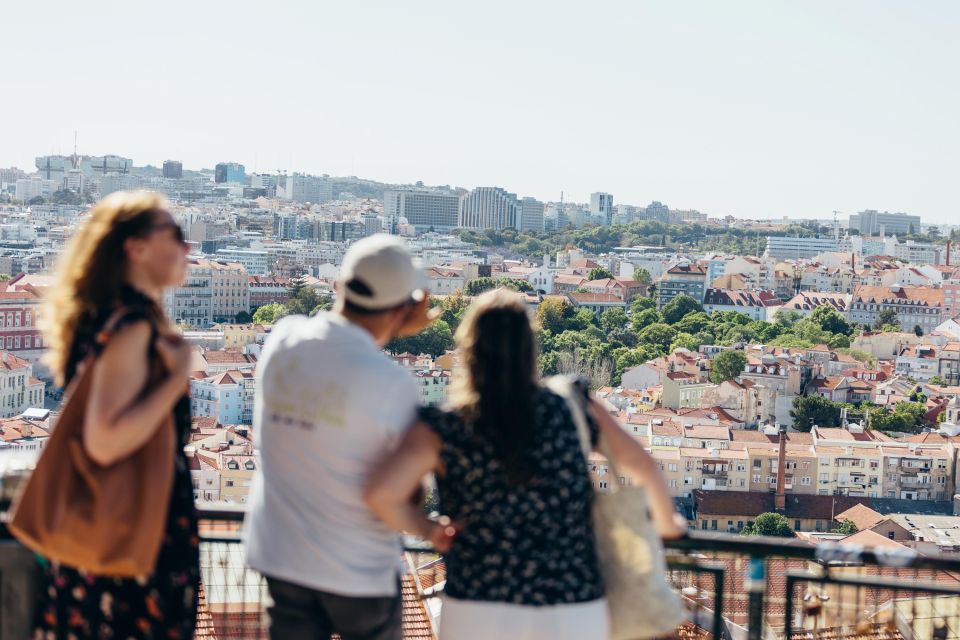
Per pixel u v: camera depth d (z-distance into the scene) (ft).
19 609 21.83
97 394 18.30
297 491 19.95
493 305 18.90
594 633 18.86
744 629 24.77
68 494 18.58
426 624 34.27
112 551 18.52
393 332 21.24
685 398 537.24
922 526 359.87
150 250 19.60
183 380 18.90
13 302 584.81
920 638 29.66
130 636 19.36
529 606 18.57
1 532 21.57
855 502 395.34
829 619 28.50
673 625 19.57
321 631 20.65
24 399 513.04
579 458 18.98
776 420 528.63
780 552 23.80
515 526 18.61
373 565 20.06
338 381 19.66
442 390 534.78
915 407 496.64
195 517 20.02
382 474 18.79
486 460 18.56
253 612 26.58
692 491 411.75
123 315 18.72
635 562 19.51
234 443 370.73
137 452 18.76
